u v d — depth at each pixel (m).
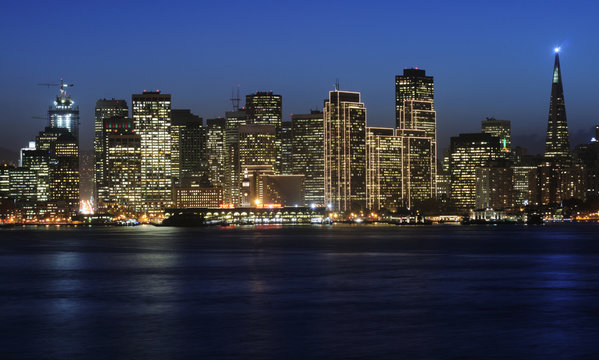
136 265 187.25
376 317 95.62
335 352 73.50
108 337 82.19
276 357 71.44
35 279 150.88
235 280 145.38
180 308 104.94
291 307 105.31
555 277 149.38
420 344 77.19
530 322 91.00
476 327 87.50
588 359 69.81
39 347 76.69
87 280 147.88
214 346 76.69
